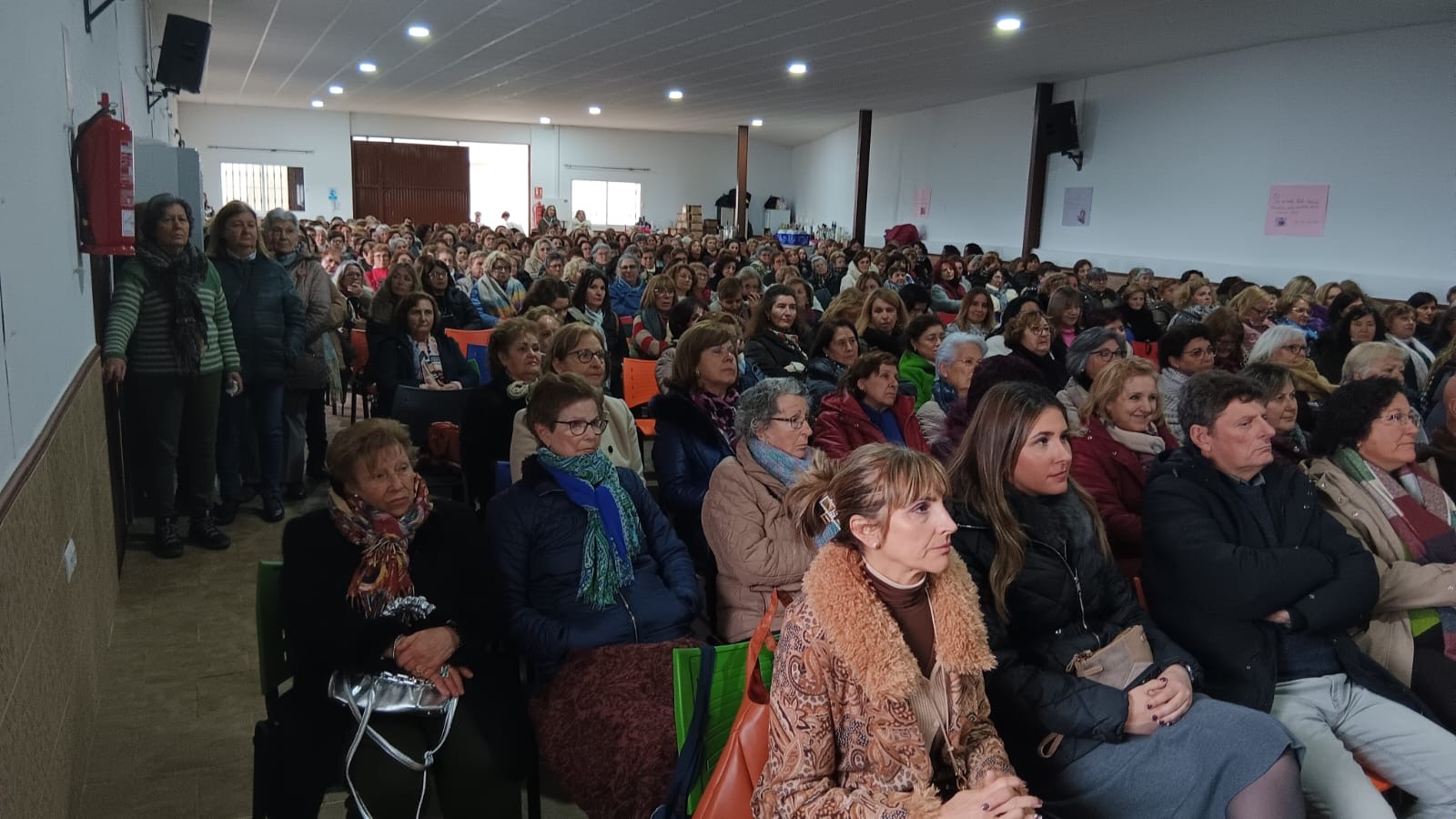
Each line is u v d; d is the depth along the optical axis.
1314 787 1.90
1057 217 11.48
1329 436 2.49
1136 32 8.16
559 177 21.30
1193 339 3.72
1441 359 4.14
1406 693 2.08
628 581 2.38
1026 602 1.93
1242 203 8.86
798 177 22.08
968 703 1.58
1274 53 8.44
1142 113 10.03
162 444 3.75
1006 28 8.29
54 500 2.00
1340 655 2.11
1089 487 2.64
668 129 21.00
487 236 12.99
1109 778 1.78
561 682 2.10
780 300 4.70
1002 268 10.22
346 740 1.92
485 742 1.96
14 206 1.77
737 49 10.09
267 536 4.14
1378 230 7.63
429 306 4.49
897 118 15.66
